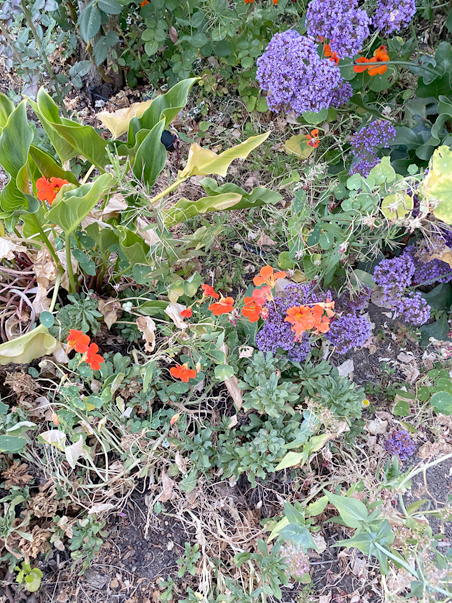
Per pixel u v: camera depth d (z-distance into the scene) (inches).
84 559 33.3
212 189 35.0
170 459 36.2
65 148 33.0
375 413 40.5
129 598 32.8
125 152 34.4
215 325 35.9
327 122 49.3
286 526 27.8
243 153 33.3
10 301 37.0
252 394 35.1
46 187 30.0
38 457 34.3
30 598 31.8
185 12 44.2
